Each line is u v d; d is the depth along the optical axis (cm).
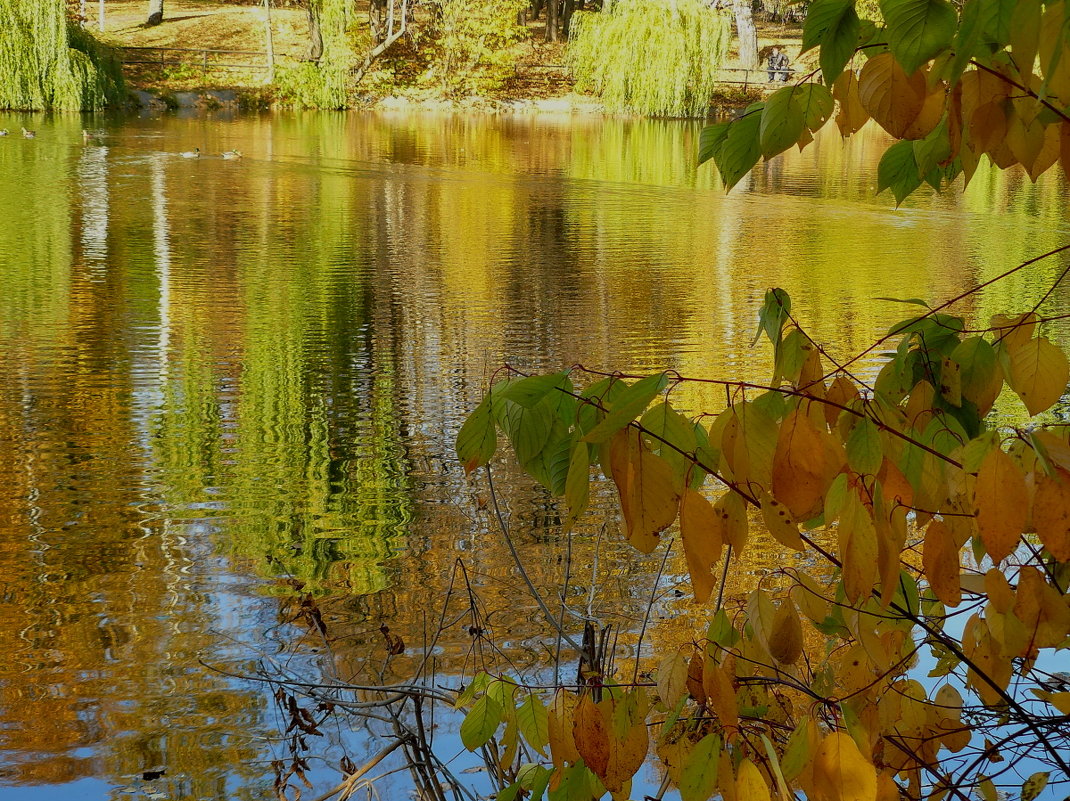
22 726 352
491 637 407
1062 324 923
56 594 455
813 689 171
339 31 3497
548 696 339
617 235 1467
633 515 112
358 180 1894
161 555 493
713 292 1112
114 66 3081
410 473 596
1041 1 96
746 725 148
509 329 937
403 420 686
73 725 356
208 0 4675
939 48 103
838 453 117
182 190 1669
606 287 1127
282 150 2283
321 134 2678
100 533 514
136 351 831
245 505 550
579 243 1398
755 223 1602
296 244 1309
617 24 3503
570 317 984
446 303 1030
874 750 154
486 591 449
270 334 895
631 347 878
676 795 272
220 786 315
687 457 118
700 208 1733
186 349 841
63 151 2044
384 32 4016
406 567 479
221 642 412
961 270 1257
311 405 713
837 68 112
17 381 747
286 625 425
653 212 1680
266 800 305
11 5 2791
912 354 149
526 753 204
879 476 134
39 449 622
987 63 116
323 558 489
